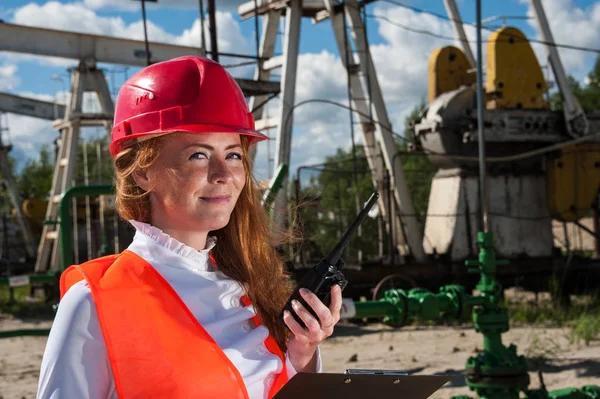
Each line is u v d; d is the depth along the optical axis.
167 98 1.74
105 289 1.56
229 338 1.73
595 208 15.12
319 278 1.77
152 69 1.80
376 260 14.43
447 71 15.48
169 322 1.59
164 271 1.68
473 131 13.91
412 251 15.22
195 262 1.75
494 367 5.50
